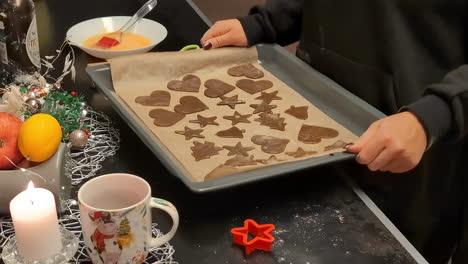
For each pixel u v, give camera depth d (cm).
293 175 113
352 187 110
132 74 142
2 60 128
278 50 155
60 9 180
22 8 124
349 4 140
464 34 129
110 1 187
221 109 136
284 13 157
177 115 132
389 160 109
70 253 89
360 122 132
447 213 141
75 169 110
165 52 148
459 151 133
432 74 133
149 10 163
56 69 146
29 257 86
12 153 94
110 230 83
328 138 126
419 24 130
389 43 133
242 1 357
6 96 111
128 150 118
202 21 176
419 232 141
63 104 116
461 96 111
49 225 85
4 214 98
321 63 151
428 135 111
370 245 96
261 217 102
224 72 151
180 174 104
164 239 90
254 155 119
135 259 87
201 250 94
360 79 141
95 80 134
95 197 88
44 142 92
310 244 96
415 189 134
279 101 140
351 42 142
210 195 107
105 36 156
